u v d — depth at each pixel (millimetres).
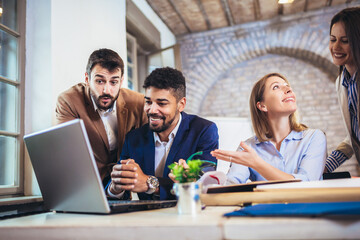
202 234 494
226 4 4027
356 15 1566
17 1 1670
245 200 774
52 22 1685
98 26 2105
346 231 448
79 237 550
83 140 679
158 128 1197
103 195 694
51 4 1689
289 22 4461
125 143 1376
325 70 4602
